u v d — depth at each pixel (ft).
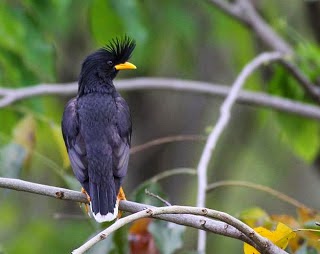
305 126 50.72
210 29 57.98
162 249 34.27
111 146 31.48
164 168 58.90
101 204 29.68
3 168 38.78
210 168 61.87
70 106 32.96
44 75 47.70
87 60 34.09
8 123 45.70
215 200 61.77
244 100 48.91
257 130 63.10
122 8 46.09
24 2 45.85
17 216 58.39
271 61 48.34
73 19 52.80
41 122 46.42
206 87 48.52
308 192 64.59
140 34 46.24
